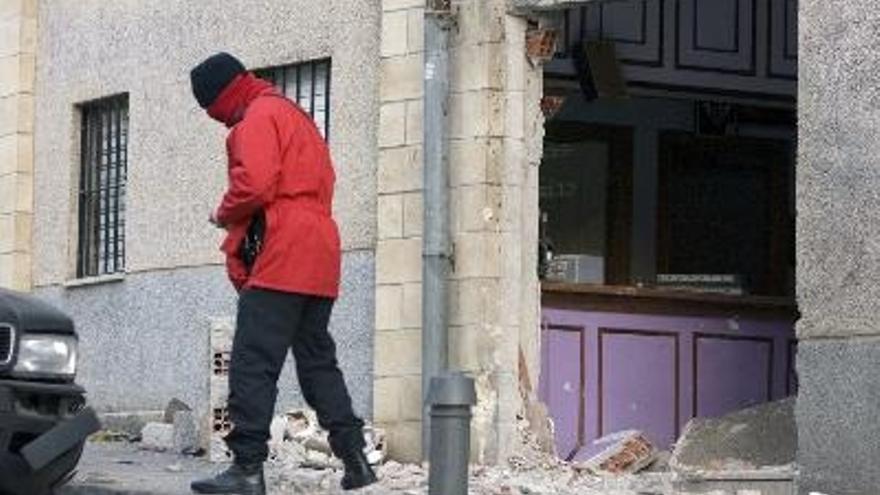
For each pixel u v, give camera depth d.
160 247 20.42
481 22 16.67
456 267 16.72
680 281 19.33
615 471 16.41
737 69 19.41
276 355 12.55
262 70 19.19
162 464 16.94
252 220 12.58
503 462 16.33
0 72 23.14
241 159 12.39
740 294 18.59
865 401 13.39
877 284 13.38
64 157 22.23
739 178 19.98
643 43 18.95
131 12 21.19
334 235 12.81
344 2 18.09
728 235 19.92
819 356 13.84
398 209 17.20
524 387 16.67
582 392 17.59
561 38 18.00
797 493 13.91
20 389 11.71
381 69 17.50
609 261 19.23
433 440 10.38
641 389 17.84
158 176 20.56
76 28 22.16
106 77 21.59
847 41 13.77
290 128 12.59
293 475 15.54
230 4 19.59
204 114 19.89
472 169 16.62
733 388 18.23
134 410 20.66
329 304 12.87
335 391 12.97
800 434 13.95
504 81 16.61
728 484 14.34
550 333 17.48
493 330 16.45
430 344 16.67
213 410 17.64
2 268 22.83
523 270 16.73
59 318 12.14
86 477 15.46
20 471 11.84
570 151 19.09
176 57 20.39
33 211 22.73
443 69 16.81
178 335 20.02
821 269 13.88
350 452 13.05
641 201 19.44
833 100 13.88
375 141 17.64
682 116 19.67
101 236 21.77
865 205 13.54
